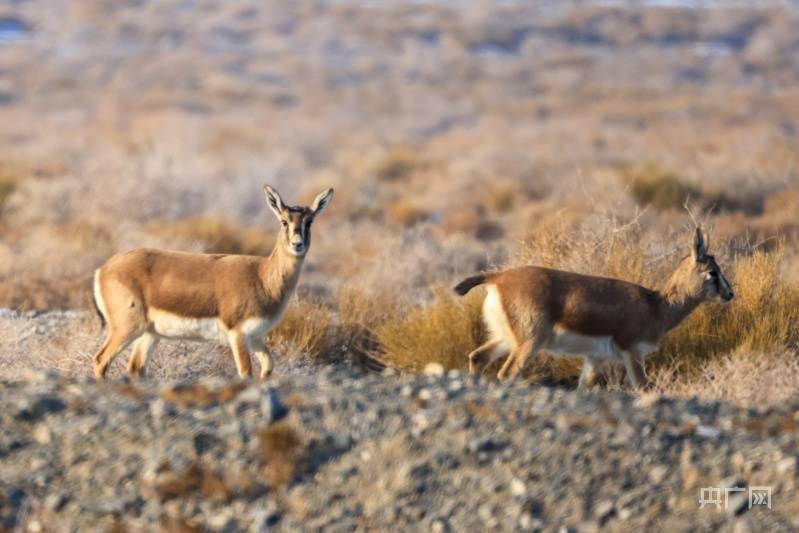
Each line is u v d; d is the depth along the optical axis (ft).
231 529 74.38
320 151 412.57
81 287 170.91
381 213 271.69
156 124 480.64
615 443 82.38
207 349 127.54
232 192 274.36
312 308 143.23
